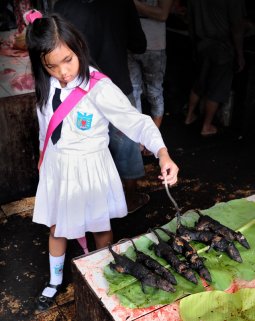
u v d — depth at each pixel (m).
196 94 4.68
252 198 2.29
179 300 1.69
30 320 2.52
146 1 3.75
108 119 2.13
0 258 2.99
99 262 1.89
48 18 1.92
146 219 3.39
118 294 1.71
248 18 4.92
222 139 4.62
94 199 2.31
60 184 2.27
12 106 3.30
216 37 4.26
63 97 2.11
